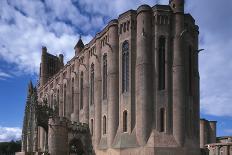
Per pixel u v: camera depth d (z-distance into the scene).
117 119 80.38
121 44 81.75
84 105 97.19
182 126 73.19
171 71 75.94
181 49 76.50
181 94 74.50
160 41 76.94
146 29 76.75
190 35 80.44
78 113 103.44
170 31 77.38
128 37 80.00
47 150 91.38
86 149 91.56
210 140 127.31
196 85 80.94
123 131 77.50
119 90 80.81
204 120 126.69
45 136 111.44
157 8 77.31
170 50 76.75
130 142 74.31
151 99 74.25
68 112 111.38
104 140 83.94
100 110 87.94
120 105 79.50
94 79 91.88
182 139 72.56
